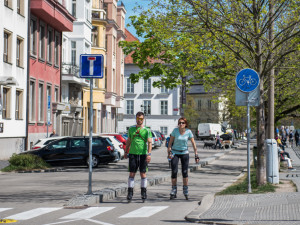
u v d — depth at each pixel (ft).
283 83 92.99
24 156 103.09
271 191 55.88
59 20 162.40
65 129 184.96
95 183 74.02
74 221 40.22
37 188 67.31
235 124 362.53
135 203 52.06
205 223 38.60
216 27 61.87
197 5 61.93
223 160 145.07
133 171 52.65
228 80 90.48
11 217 42.39
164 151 200.03
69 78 181.68
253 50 62.95
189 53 71.72
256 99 55.98
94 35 224.53
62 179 81.82
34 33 152.56
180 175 92.53
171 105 376.89
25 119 143.23
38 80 154.71
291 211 41.19
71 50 195.62
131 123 380.58
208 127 367.45
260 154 61.31
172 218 41.60
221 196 53.47
